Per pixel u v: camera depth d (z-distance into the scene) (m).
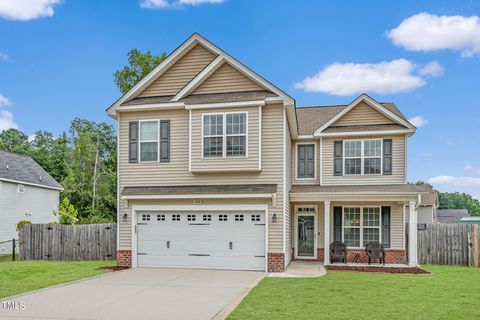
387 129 16.69
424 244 17.00
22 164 27.62
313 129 18.19
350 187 16.48
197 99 14.27
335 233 17.12
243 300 8.57
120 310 7.87
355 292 9.52
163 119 14.68
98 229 17.88
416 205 15.02
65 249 17.94
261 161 13.65
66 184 35.44
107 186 37.28
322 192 15.57
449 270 14.52
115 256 17.67
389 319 7.04
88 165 37.16
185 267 14.12
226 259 13.83
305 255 17.44
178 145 14.46
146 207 14.45
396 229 16.64
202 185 14.10
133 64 29.55
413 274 13.06
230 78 14.66
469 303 8.45
